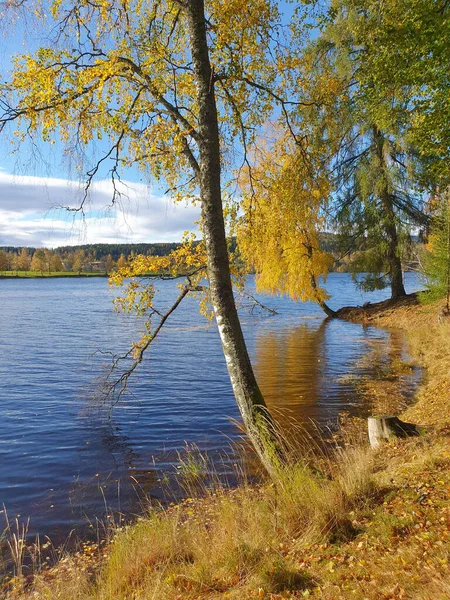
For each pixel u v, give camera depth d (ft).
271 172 26.58
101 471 27.53
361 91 31.24
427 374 47.85
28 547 19.43
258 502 18.40
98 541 19.62
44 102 20.97
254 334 86.33
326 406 38.34
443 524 13.74
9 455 30.27
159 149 23.34
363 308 111.45
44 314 138.62
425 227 93.61
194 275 25.85
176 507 22.17
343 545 14.02
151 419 37.40
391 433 24.09
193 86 23.93
